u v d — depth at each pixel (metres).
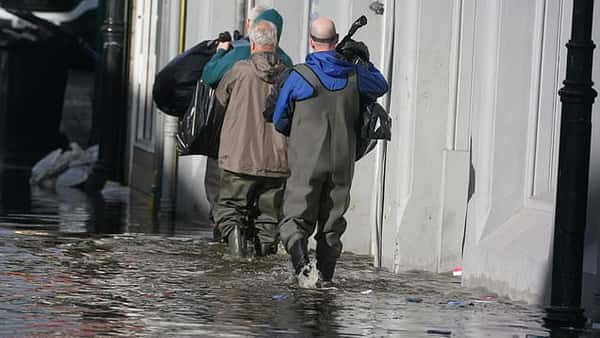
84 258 29.83
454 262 29.36
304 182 25.84
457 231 29.33
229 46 31.61
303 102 25.77
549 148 26.09
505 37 26.41
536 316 23.02
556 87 25.84
